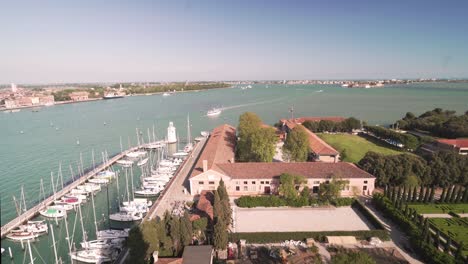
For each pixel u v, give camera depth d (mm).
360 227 73062
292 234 67438
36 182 117688
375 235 67125
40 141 182750
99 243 72000
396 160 95250
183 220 63031
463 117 169250
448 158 97000
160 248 62781
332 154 115875
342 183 85312
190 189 95375
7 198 103375
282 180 85125
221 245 62562
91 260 67375
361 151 140375
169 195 94438
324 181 90000
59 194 101375
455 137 153125
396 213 74875
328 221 76375
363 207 80312
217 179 92250
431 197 83938
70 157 149875
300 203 84375
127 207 89375
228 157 111188
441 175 91625
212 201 82062
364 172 91500
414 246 63156
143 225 60938
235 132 156875
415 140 139250
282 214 80750
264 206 85125
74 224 83250
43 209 91125
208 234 69625
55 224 84625
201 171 95875
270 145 107562
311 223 75438
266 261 60781
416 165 93562
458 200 84688
